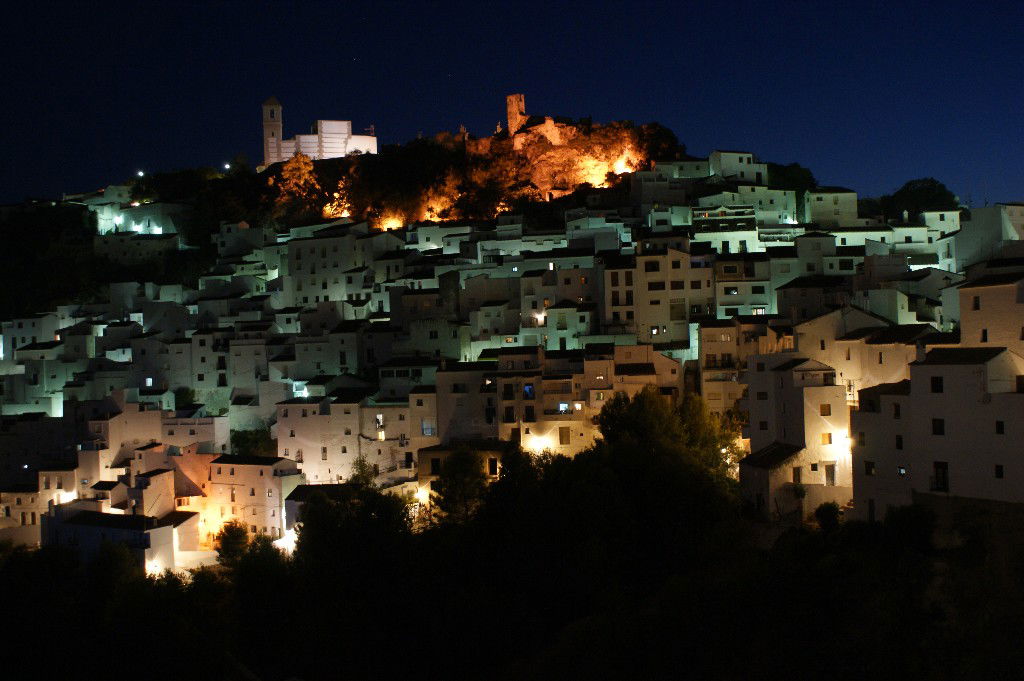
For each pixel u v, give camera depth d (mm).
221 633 76562
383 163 188750
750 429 88438
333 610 72438
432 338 118312
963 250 113125
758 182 157500
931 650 51438
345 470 109000
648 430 85562
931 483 64500
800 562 59781
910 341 81625
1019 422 59375
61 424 123062
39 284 169375
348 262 145125
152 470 109000
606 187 171375
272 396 120938
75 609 82812
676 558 70312
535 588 71312
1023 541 58094
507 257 129250
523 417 98938
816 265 115250
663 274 112875
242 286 150625
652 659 57500
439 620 69938
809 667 52562
